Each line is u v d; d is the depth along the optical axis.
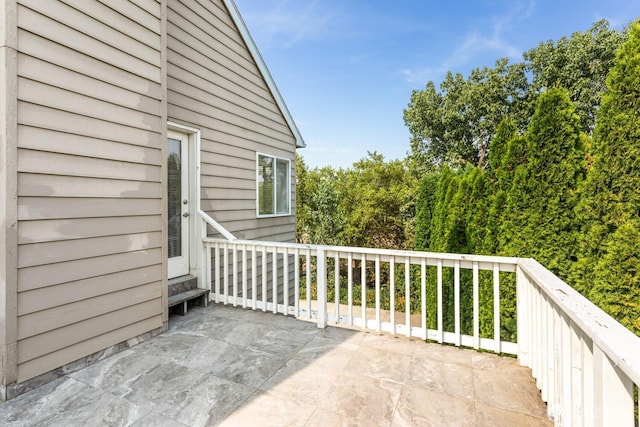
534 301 2.16
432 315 4.94
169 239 3.87
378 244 15.19
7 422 1.73
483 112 16.16
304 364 2.41
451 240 4.38
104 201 2.52
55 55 2.17
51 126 2.15
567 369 1.51
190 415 1.80
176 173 4.00
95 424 1.73
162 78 3.05
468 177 4.32
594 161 2.65
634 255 2.34
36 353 2.07
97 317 2.46
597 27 14.12
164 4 3.08
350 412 1.84
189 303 3.85
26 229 2.02
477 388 2.09
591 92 13.56
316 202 12.99
